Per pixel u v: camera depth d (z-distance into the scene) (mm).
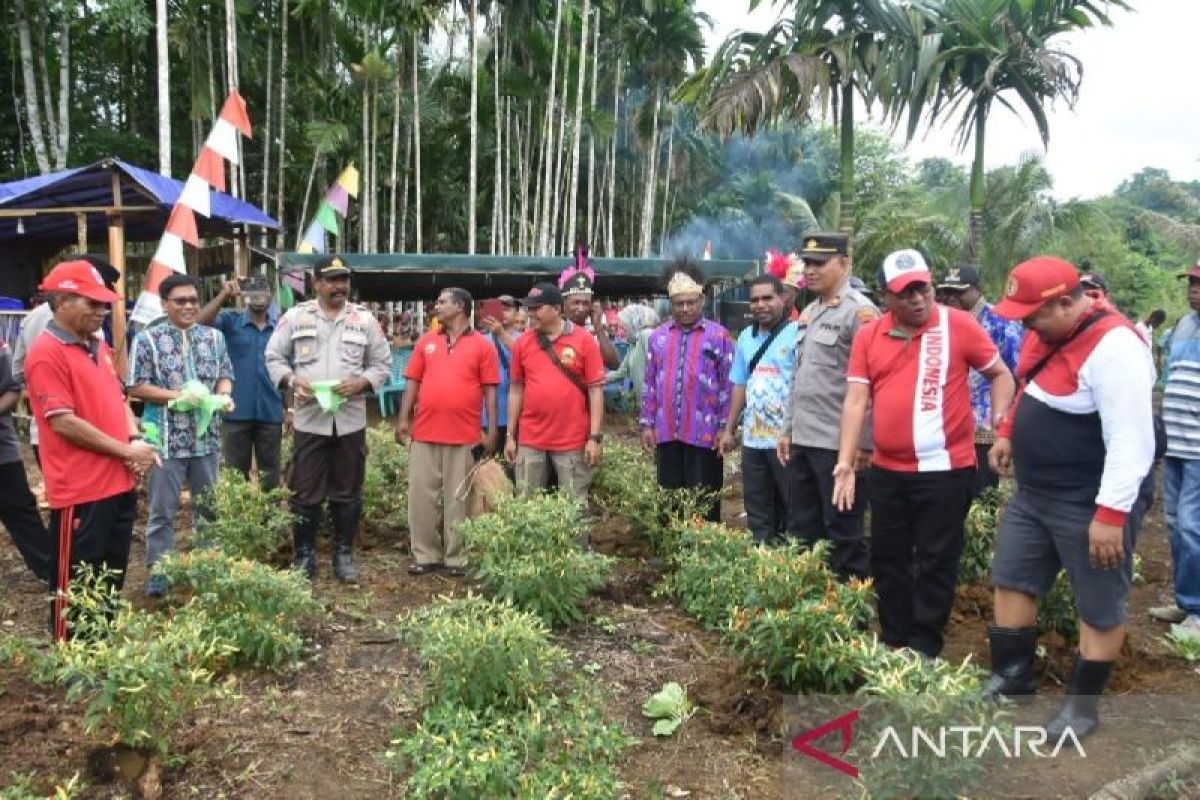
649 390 6355
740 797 3338
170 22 18719
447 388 5980
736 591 4680
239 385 6535
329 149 18578
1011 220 18438
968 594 5449
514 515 5219
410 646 4453
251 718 3918
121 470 4445
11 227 12633
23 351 6090
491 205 26906
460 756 3176
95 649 3646
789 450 5199
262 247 14023
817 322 5027
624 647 4809
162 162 12734
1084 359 3539
